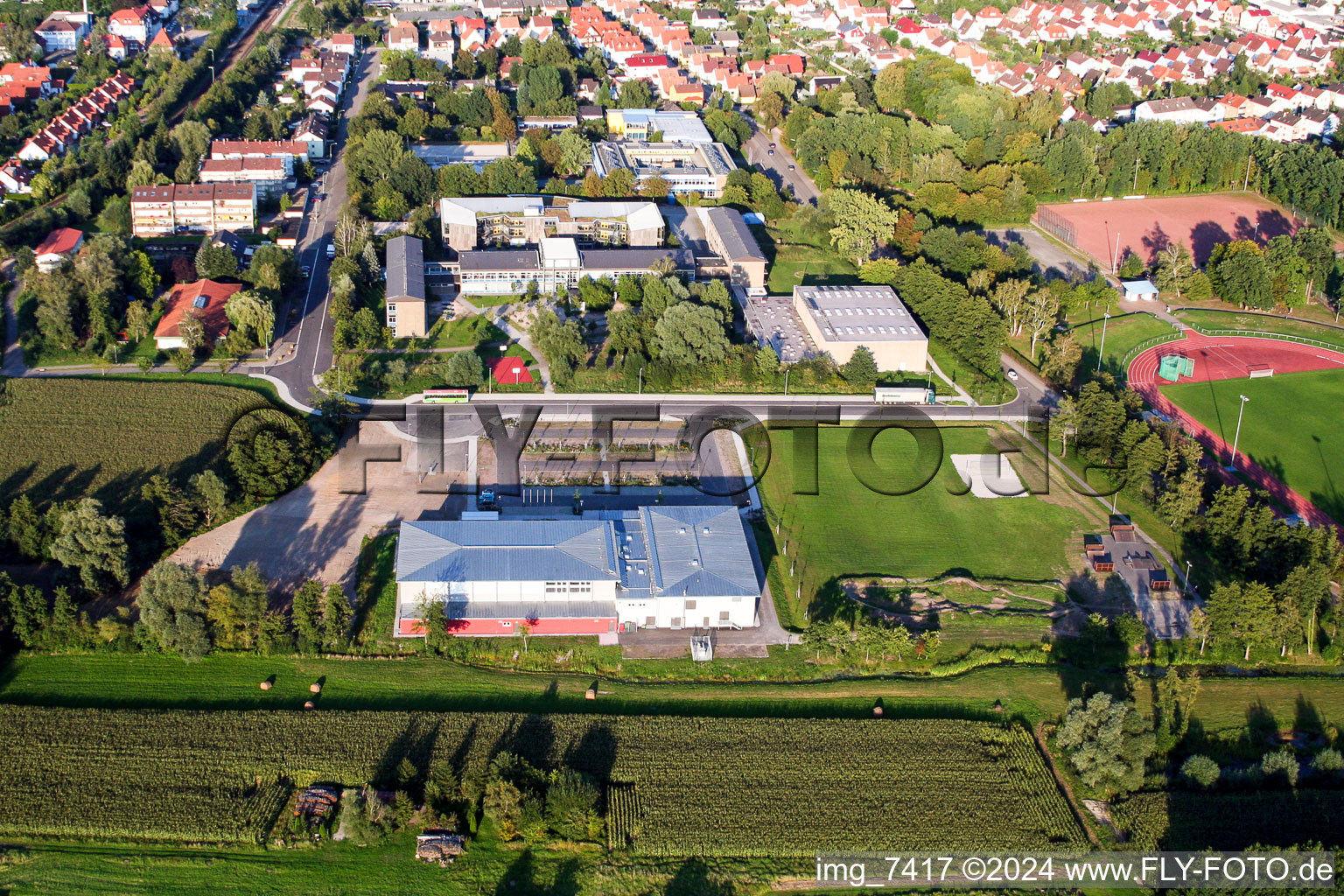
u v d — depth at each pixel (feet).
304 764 564.30
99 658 628.28
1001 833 544.62
